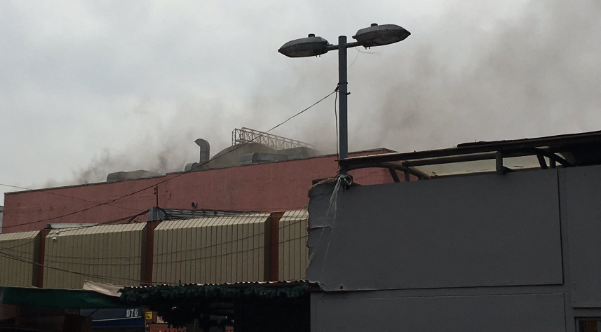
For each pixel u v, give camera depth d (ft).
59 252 63.52
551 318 35.24
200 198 122.11
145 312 110.42
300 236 53.21
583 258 34.99
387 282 39.91
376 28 45.78
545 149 38.01
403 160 41.45
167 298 54.29
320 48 47.85
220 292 51.01
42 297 57.98
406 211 40.06
